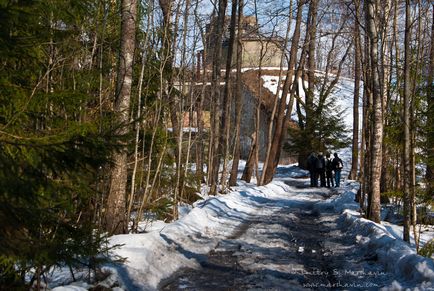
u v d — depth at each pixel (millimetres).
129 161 10531
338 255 9156
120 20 8930
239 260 8500
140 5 10578
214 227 11570
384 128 13641
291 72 25031
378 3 14500
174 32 11281
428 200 10383
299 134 30172
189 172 15430
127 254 7207
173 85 11547
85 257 5398
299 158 31734
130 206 8836
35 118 5254
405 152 9602
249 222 12930
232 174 22672
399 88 13672
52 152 4098
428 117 12016
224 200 15492
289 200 18812
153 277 6977
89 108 7605
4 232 3850
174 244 8875
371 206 12156
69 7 5391
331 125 29438
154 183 10469
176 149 13344
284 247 9812
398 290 6262
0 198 3906
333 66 48031
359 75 27719
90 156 4344
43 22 5410
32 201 4008
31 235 4609
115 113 7984
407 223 9469
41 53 5766
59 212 5625
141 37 11016
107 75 9164
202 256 8609
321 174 24016
